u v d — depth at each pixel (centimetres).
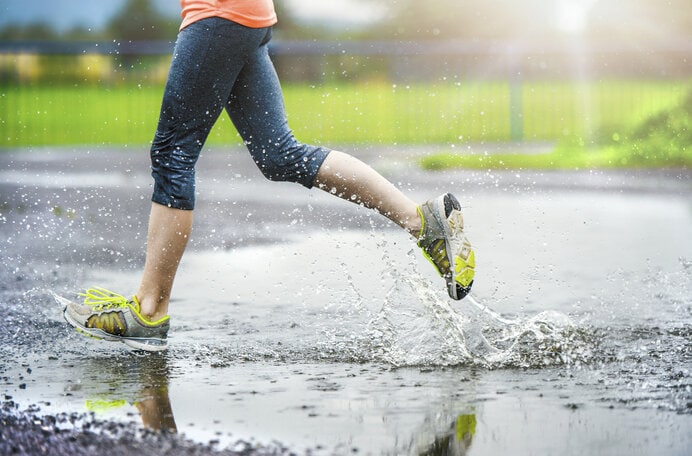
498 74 3006
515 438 374
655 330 591
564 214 1248
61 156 2369
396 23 4591
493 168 1894
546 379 470
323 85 3450
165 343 570
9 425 398
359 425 394
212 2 536
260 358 535
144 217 1305
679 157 1858
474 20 4300
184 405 431
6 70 3603
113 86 3547
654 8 3306
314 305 702
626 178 1691
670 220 1175
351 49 2477
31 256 982
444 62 3148
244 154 2350
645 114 2138
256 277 832
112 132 3017
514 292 743
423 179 1709
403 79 3238
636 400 428
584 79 2892
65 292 783
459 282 563
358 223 1195
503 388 454
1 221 1257
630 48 2425
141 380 485
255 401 436
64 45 2611
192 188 564
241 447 364
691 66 2439
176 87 545
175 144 556
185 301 729
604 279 797
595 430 383
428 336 546
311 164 570
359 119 3072
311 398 440
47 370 512
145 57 3375
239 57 547
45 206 1406
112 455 355
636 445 363
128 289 801
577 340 559
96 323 561
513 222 1177
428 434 380
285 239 1061
